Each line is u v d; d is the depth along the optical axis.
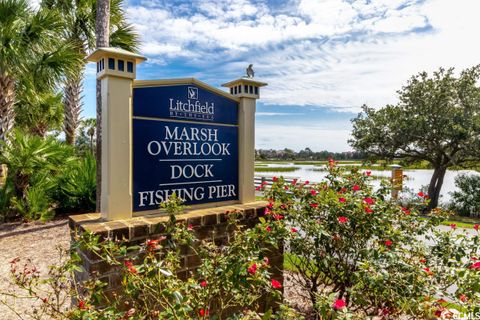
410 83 11.42
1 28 5.58
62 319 1.60
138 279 1.54
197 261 2.31
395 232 2.19
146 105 2.36
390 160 11.82
